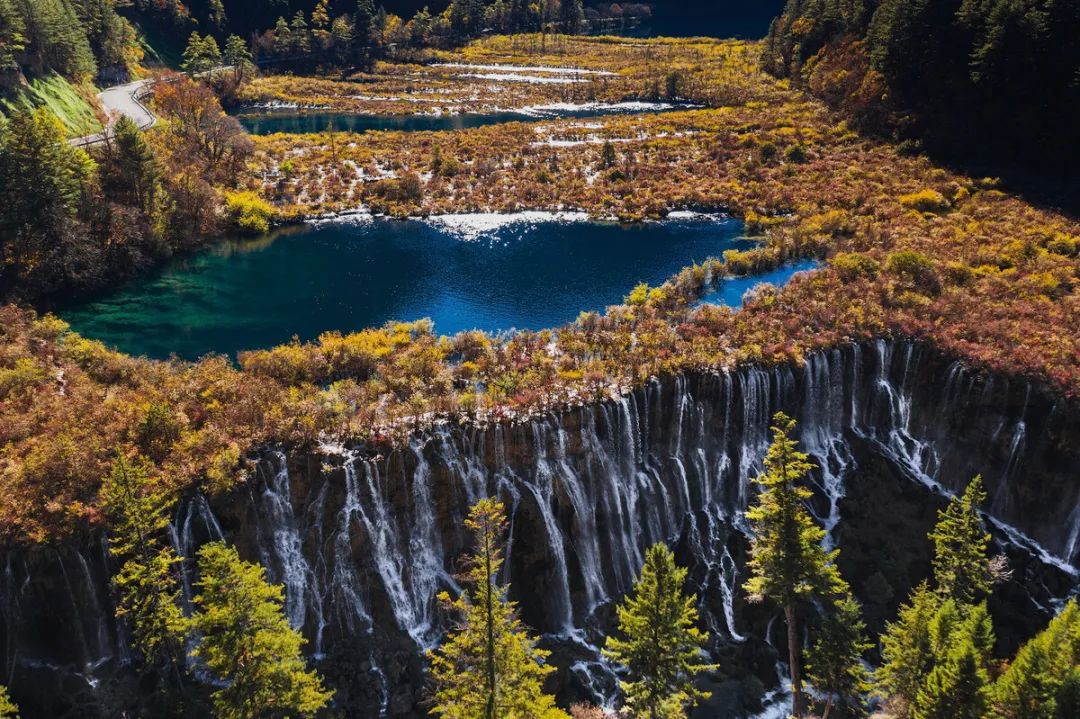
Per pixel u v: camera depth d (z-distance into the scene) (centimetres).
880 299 7881
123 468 4362
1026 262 8856
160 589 4506
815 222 10644
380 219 12181
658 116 17188
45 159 8831
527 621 5684
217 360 7200
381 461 5550
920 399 7031
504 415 5919
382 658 5266
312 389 6600
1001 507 6600
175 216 10862
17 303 8225
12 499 4934
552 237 11388
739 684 5388
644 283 9400
